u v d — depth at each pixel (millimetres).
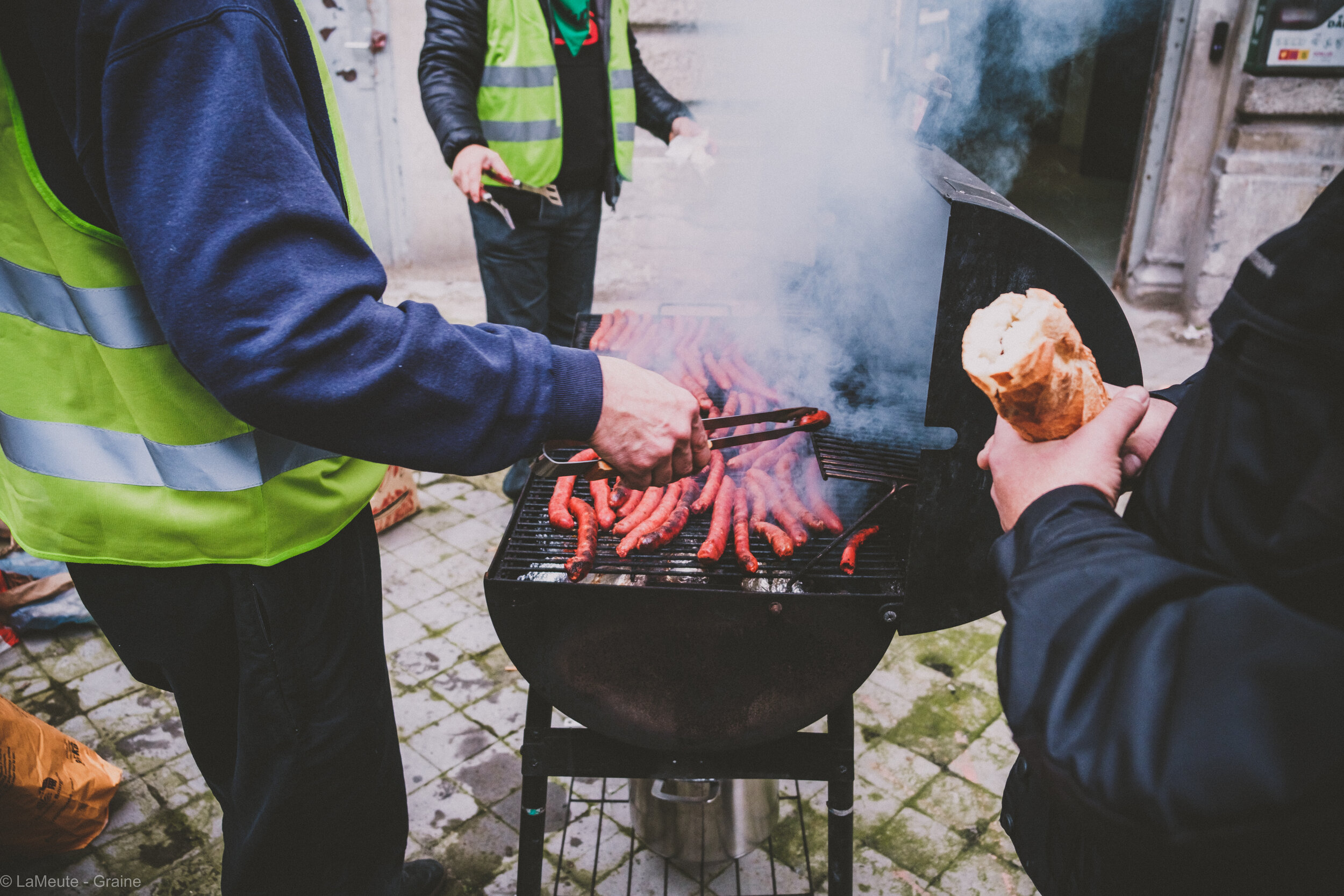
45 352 1034
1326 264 592
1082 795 617
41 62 861
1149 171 4770
